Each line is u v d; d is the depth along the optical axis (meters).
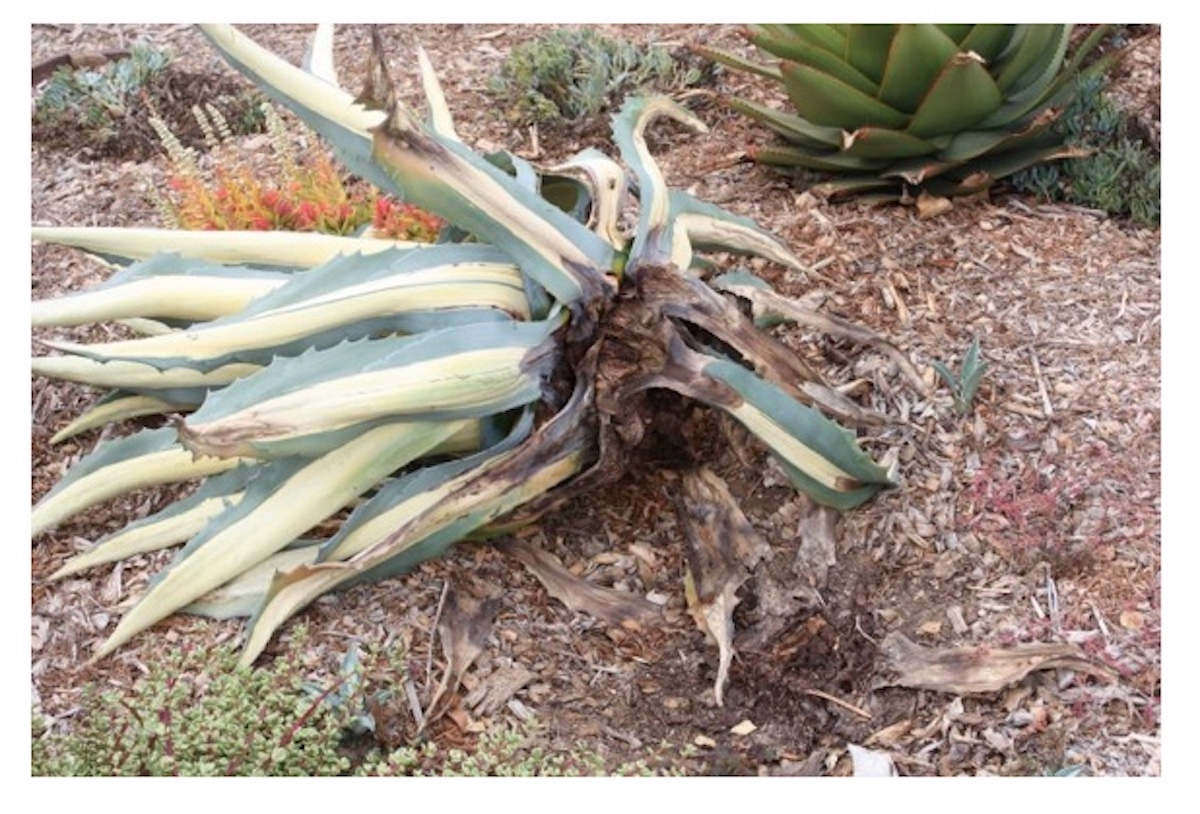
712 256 3.07
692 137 3.51
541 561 2.57
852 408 2.62
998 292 2.99
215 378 2.67
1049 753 2.27
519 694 2.40
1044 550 2.51
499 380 2.45
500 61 3.79
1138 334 2.88
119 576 2.57
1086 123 3.31
